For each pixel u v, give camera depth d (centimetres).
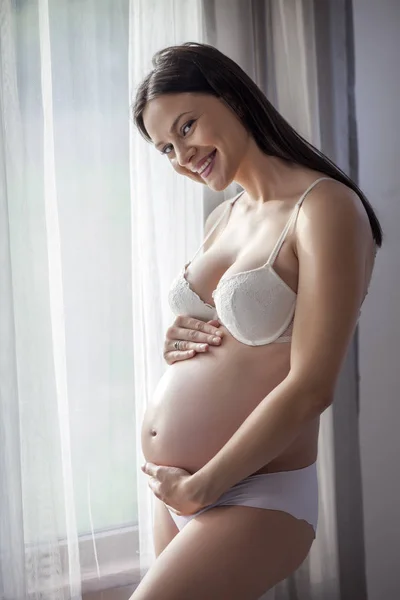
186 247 217
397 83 245
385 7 242
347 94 228
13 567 198
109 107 214
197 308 177
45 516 204
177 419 165
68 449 208
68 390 216
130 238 217
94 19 212
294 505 159
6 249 192
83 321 216
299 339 153
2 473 196
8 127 196
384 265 249
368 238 159
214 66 164
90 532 221
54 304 205
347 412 232
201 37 214
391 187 248
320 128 225
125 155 216
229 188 218
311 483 168
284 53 221
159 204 215
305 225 156
